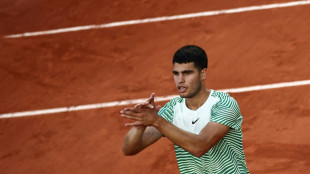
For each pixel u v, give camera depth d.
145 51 38.47
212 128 12.81
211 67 34.31
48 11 48.81
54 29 45.19
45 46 42.19
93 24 44.78
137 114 12.12
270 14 40.25
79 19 46.22
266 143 25.42
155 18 43.47
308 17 38.91
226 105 13.20
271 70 32.91
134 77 34.97
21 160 27.17
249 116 28.11
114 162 25.75
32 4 50.62
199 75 13.20
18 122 31.36
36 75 37.47
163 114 14.33
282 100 29.34
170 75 34.44
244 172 13.89
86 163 26.09
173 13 43.59
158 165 24.78
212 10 42.62
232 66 34.09
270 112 28.28
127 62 37.25
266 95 30.12
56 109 32.31
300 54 34.28
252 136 26.14
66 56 39.75
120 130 28.72
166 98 31.73
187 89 13.19
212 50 36.62
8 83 36.75
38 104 33.31
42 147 28.17
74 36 43.22
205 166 13.76
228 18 40.81
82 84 35.12
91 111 31.38
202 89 13.58
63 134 29.23
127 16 44.94
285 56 34.31
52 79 36.50
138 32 41.78
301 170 23.06
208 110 13.53
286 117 27.61
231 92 31.11
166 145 26.16
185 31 40.28
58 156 27.09
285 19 39.16
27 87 35.88
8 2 51.66
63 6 49.28
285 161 23.78
